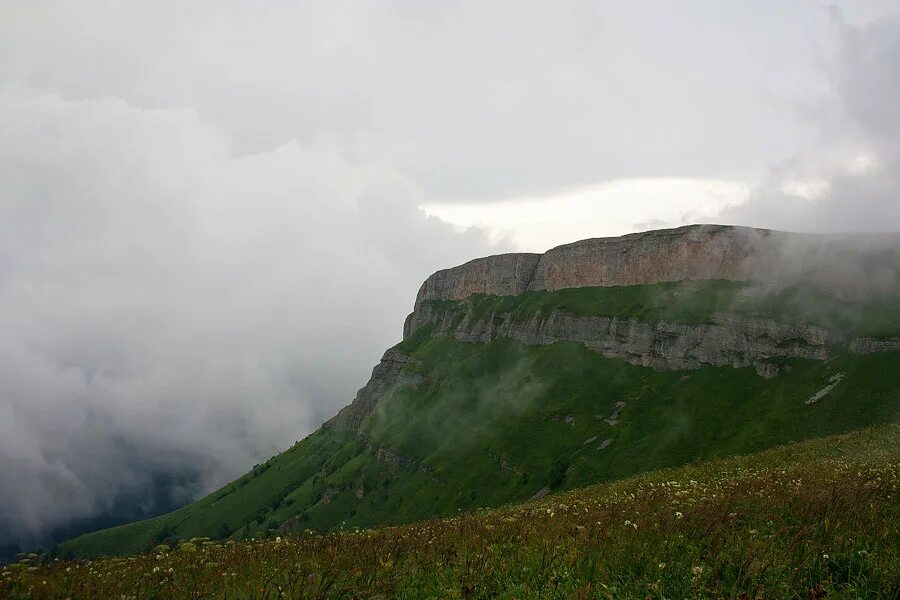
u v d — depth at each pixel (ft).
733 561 30.14
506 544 40.01
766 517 40.04
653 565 31.09
